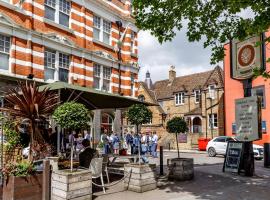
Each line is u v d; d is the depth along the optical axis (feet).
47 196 24.38
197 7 32.17
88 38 68.08
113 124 75.31
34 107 28.27
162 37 33.71
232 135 95.71
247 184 33.78
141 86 147.84
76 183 24.68
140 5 32.01
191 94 133.28
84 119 26.50
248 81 46.96
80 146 45.60
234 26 33.45
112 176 37.68
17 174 23.22
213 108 120.98
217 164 54.70
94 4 70.38
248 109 41.50
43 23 56.90
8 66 50.72
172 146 123.44
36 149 29.01
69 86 32.48
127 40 80.59
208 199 26.84
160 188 31.24
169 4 31.35
